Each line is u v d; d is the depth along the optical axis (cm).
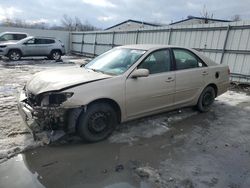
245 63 941
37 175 302
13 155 342
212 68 558
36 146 367
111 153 363
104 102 390
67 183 289
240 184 301
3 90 721
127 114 417
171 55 482
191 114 554
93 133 387
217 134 452
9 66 1328
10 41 1695
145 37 1442
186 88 502
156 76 444
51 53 1772
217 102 678
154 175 311
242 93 827
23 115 382
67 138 399
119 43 1723
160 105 462
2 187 277
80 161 338
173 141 414
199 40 1109
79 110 364
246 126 500
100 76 396
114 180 298
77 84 363
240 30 945
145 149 381
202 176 314
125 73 409
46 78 394
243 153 383
